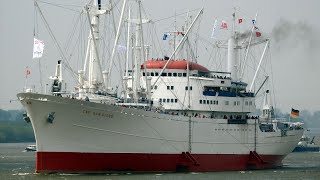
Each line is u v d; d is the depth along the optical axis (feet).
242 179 304.50
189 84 346.54
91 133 286.46
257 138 364.17
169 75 348.18
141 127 302.45
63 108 275.80
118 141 295.69
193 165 327.88
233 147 351.25
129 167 302.25
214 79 355.77
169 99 344.90
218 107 355.15
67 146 283.18
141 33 322.75
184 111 346.33
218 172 335.88
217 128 341.41
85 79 305.94
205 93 351.46
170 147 317.63
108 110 287.07
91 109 282.15
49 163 283.18
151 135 307.78
